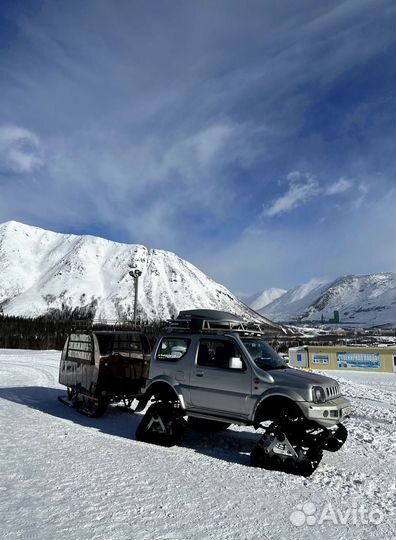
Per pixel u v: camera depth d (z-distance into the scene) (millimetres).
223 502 5141
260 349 8023
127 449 7445
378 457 7414
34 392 14320
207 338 7910
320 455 6523
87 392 10469
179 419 7820
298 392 6621
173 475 6098
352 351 29641
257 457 6648
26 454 6875
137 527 4383
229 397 7293
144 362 11086
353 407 12734
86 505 4906
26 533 4160
